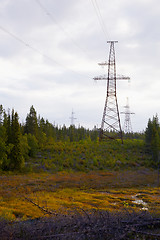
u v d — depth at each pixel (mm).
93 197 22781
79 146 68875
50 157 56531
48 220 6078
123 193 26703
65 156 56469
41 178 35219
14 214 12984
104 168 48406
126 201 20672
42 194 22375
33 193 23125
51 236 4820
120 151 62781
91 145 69812
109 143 71938
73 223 5715
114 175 41188
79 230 5129
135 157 57906
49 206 15031
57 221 5914
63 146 68375
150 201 20891
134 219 6105
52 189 26625
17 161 43594
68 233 4965
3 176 36156
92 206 17141
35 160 53500
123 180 36688
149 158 58156
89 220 5574
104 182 34531
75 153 59188
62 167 47562
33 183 30141
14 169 43594
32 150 56688
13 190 24672
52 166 47562
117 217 6145
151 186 32969
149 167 51000
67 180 34438
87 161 51844
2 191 23859
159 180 37281
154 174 42938
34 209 14016
